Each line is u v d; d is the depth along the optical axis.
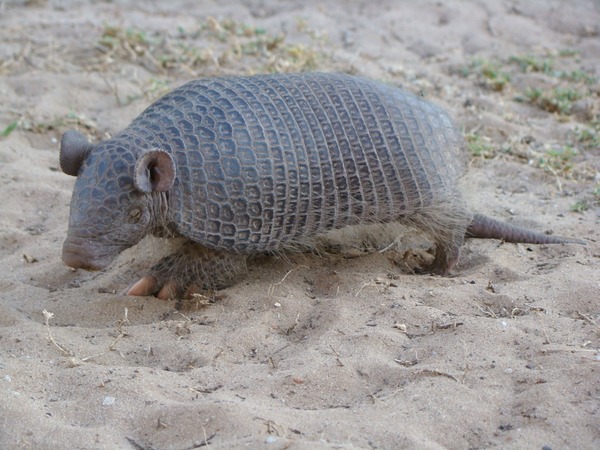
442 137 2.13
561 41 2.99
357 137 2.08
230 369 1.93
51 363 1.93
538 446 1.82
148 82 2.62
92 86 2.61
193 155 2.00
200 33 2.89
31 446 1.82
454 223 2.14
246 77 2.09
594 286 2.04
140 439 1.83
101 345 1.98
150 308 2.05
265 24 3.04
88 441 1.82
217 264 2.08
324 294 2.08
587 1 3.31
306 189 2.05
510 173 2.40
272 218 2.04
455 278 2.11
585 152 2.46
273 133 2.04
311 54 2.70
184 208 2.00
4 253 2.19
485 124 2.53
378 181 2.09
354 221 2.10
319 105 2.07
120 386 1.89
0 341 1.96
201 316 2.03
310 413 1.85
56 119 2.49
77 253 1.96
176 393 1.89
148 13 3.18
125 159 1.97
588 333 1.97
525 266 2.13
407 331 1.99
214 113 2.03
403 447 1.81
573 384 1.88
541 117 2.59
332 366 1.92
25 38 2.82
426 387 1.89
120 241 1.98
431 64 2.77
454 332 1.97
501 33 3.03
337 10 3.21
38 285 2.12
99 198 1.96
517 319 1.99
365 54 2.79
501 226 2.19
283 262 2.14
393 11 3.15
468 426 1.84
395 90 2.13
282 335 2.00
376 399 1.87
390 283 2.08
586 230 2.22
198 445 1.82
